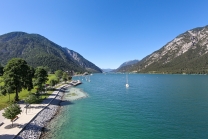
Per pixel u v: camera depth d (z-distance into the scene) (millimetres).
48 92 77562
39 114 39344
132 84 135125
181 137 28594
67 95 78438
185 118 39062
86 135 29734
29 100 44188
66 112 46188
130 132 31078
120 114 43375
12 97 57656
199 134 29734
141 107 50875
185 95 72125
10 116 29031
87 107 52312
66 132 31016
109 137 28891
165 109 47812
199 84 118438
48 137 28594
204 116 40469
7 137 24891
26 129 29359
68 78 162750
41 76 71250
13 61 53094
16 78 50969
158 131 31375
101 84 143625
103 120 38406
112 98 68812
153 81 162250
